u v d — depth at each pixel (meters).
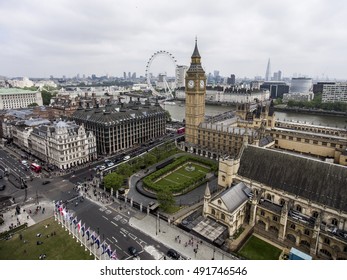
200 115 185.62
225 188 108.19
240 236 90.00
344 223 79.75
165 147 177.00
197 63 176.50
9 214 105.00
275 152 101.06
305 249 83.62
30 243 87.31
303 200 87.88
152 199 117.06
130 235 92.06
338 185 84.00
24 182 132.50
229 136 167.00
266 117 189.75
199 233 89.31
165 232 93.62
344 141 151.88
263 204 94.25
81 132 159.62
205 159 166.25
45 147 162.00
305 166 92.44
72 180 137.50
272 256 81.62
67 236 90.88
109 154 179.25
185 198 117.31
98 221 100.50
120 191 121.38
